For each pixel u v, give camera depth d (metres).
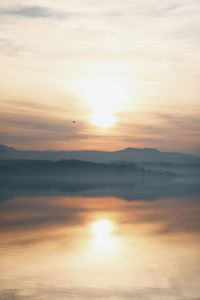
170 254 31.45
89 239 38.28
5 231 42.69
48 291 22.86
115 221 52.75
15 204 76.81
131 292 22.86
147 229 45.06
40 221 51.91
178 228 45.88
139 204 79.38
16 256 30.31
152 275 25.81
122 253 31.97
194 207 73.06
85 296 22.28
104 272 26.44
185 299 21.86
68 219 54.56
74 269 27.06
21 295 22.28
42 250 32.66
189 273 26.14
